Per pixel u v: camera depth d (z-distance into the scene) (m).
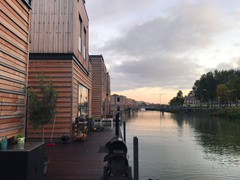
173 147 14.78
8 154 3.59
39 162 4.26
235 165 10.59
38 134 10.55
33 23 10.96
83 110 15.05
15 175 3.55
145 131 23.41
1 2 5.07
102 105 28.47
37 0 11.05
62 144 10.11
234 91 64.50
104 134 14.02
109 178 5.11
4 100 5.36
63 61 10.87
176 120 43.00
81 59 13.73
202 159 11.64
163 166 10.24
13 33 5.77
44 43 10.91
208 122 37.44
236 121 39.31
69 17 11.00
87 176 5.51
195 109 82.88
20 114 6.27
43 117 8.66
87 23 16.42
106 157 5.38
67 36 10.94
